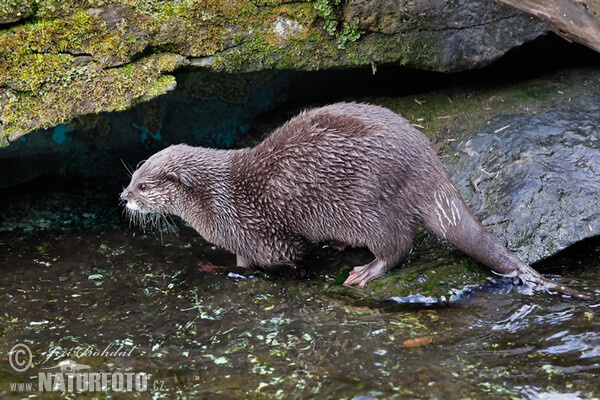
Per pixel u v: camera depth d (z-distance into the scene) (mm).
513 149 5055
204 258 5125
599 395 3295
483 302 4211
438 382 3477
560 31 4387
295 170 4473
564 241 4527
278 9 5074
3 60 4535
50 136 5980
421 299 4281
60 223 5676
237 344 3961
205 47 5016
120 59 4805
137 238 5441
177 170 4746
